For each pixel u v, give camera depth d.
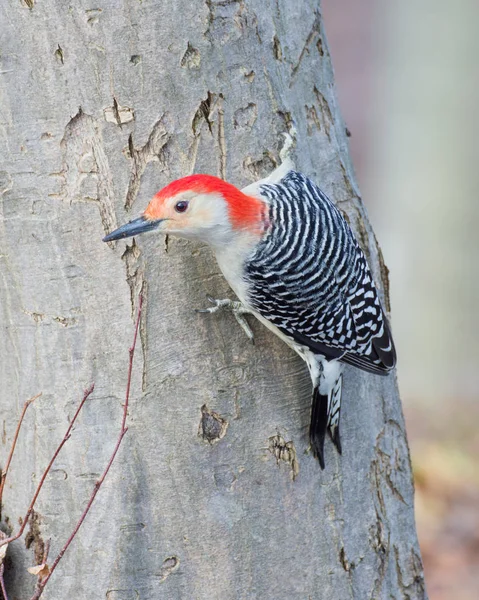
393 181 26.75
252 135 8.74
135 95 8.34
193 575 9.01
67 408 8.95
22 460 9.32
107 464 8.88
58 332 8.82
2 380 9.38
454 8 25.27
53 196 8.54
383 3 29.25
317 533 9.19
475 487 18.22
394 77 26.62
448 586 15.45
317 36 9.47
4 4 8.20
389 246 26.62
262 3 8.68
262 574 9.08
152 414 8.76
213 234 8.27
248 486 8.97
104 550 8.95
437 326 25.53
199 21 8.35
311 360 8.88
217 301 8.72
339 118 9.86
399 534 9.95
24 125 8.45
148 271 8.58
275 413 8.98
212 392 8.80
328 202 8.82
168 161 8.52
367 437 9.52
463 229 25.50
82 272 8.64
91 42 8.21
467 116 25.47
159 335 8.69
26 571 9.32
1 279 8.98
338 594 9.34
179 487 8.86
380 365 9.11
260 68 8.70
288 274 8.41
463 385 24.97
